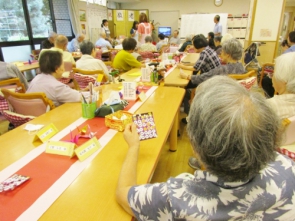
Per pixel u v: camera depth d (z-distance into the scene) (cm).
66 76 330
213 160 48
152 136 111
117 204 71
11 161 93
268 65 342
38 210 69
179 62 342
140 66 316
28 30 586
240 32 876
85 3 759
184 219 50
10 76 271
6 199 73
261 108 48
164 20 1002
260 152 46
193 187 52
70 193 76
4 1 520
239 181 49
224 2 911
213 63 273
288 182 53
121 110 141
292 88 118
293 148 126
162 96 179
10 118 150
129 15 977
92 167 90
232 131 45
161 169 205
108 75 257
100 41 643
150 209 55
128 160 81
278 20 553
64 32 717
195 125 50
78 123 129
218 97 49
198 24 905
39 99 156
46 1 634
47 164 91
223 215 48
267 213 51
